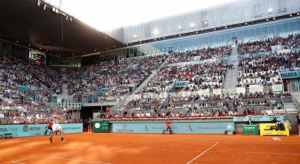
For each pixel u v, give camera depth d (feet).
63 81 149.18
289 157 30.55
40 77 134.72
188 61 131.85
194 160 30.12
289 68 98.48
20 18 103.86
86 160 31.14
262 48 118.62
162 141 55.36
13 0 88.12
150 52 151.23
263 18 123.65
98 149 42.11
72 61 171.22
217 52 130.31
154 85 118.83
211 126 78.23
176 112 92.99
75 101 124.36
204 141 53.47
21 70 127.24
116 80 135.64
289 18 120.16
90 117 125.70
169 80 119.03
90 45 147.43
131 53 155.94
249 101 85.56
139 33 150.51
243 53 121.19
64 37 129.80
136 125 91.71
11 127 75.51
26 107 100.78
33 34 123.54
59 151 40.19
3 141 61.87
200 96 97.45
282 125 66.13
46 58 158.40
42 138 70.28
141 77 131.34
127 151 39.24
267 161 28.35
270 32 124.26
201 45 139.74
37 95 116.16
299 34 115.96
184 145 46.50
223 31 134.41
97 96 122.42
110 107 116.57
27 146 48.85
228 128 75.61
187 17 140.56
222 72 111.96
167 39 147.64
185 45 143.84
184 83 112.27
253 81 97.71
